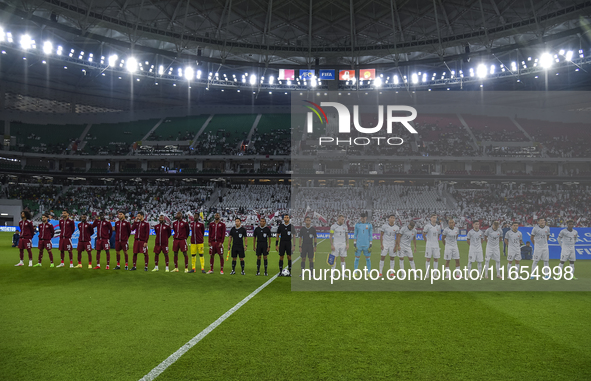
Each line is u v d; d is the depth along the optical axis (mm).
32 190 51219
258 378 4473
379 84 49812
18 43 40000
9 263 15117
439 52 40938
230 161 54438
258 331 6328
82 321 6879
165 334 6137
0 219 45969
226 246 25188
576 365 4973
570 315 7586
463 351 5457
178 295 9281
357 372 4668
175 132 60094
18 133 56094
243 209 46531
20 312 7520
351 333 6270
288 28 41594
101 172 53781
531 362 5066
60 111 61531
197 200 50438
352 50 41625
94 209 47688
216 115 64750
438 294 9609
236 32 41875
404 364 4941
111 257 17734
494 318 7309
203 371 4660
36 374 4547
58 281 11188
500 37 37344
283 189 52438
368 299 8969
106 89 61500
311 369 4746
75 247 21344
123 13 36406
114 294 9359
